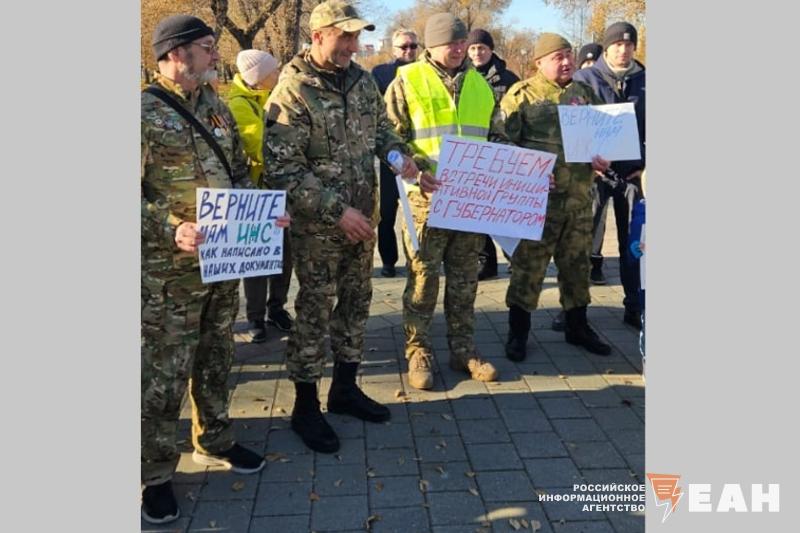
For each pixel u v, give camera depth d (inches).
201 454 129.3
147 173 105.3
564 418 149.1
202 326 120.1
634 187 198.1
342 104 128.5
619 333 199.9
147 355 109.8
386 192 254.7
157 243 106.4
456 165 151.9
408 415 150.7
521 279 175.9
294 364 138.0
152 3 666.2
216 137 110.9
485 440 140.3
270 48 883.4
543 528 113.2
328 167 127.6
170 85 106.0
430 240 159.0
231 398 158.6
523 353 179.9
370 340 195.6
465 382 167.2
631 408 153.6
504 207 157.5
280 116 123.5
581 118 165.9
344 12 121.3
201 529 112.9
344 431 144.1
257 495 122.0
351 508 118.2
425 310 164.2
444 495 121.8
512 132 170.1
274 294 201.0
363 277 143.5
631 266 201.5
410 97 153.4
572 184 171.2
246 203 112.2
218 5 705.6
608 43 196.5
